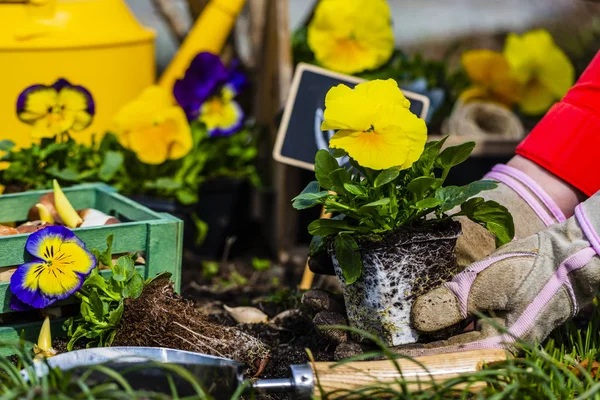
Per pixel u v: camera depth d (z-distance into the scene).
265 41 1.87
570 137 1.49
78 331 1.46
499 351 1.40
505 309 1.43
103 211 1.60
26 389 1.31
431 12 3.35
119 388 1.36
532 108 1.92
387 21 1.80
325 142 1.65
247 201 1.88
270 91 1.87
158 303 1.44
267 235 1.90
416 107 1.64
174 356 1.40
